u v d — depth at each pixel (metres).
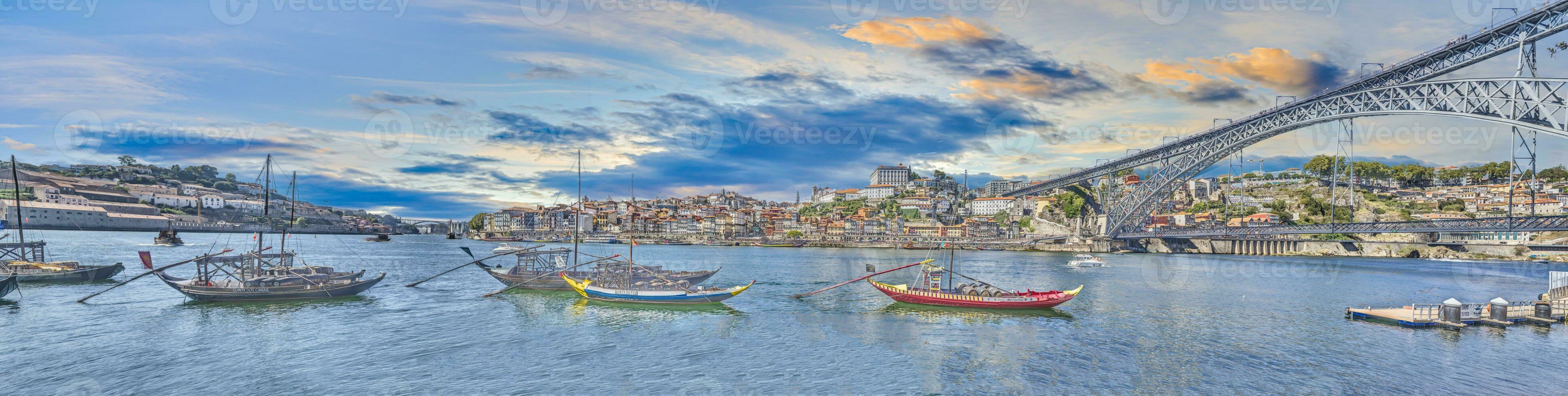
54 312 51.53
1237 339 46.44
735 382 35.38
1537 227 127.75
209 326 46.78
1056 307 60.62
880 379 35.97
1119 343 44.75
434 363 38.25
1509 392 34.41
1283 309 62.62
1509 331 48.88
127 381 34.03
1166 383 35.66
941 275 63.41
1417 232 154.12
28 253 123.56
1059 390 34.47
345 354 39.88
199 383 33.91
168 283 55.41
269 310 53.47
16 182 73.38
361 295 62.84
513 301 60.56
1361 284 96.44
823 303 62.41
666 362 39.06
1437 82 103.06
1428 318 50.97
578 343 43.53
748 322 51.22
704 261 157.50
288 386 33.62
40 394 32.16
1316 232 181.88
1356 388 35.03
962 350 42.56
